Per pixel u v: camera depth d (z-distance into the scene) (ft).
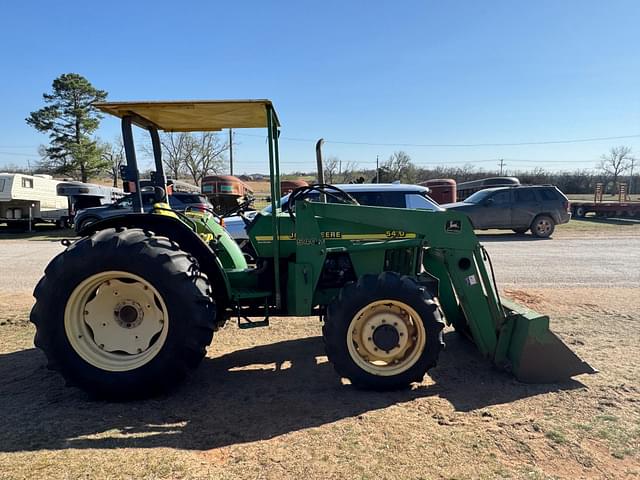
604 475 7.84
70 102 112.27
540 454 8.43
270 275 12.94
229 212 15.11
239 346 14.69
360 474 7.83
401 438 8.99
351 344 11.23
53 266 10.63
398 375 11.20
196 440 8.99
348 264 13.23
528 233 51.80
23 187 57.82
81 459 8.27
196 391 11.34
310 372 12.59
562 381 11.69
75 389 11.45
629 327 16.26
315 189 14.40
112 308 11.00
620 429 9.29
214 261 11.96
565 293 21.68
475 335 12.41
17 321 17.31
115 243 10.54
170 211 12.95
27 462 8.17
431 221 12.44
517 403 10.51
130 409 10.34
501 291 22.16
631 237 47.26
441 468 8.00
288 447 8.70
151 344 10.98
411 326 11.46
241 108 11.73
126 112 11.97
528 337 11.55
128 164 12.24
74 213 60.54
